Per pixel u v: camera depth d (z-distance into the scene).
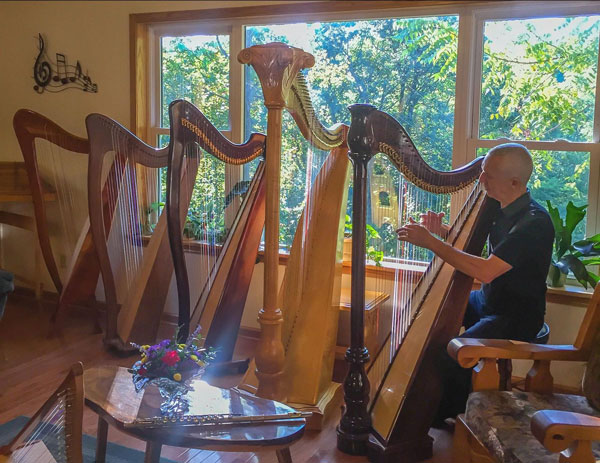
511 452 1.80
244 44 4.02
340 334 3.63
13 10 4.61
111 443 2.61
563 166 3.32
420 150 3.65
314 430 2.74
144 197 4.33
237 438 1.87
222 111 4.15
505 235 2.49
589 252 3.04
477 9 3.39
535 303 2.48
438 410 2.65
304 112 2.43
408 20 3.59
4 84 4.75
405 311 2.69
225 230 3.86
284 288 2.90
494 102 3.46
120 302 3.98
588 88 3.24
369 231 3.37
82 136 4.52
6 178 4.56
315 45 3.84
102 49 4.34
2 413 2.85
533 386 2.21
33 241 4.76
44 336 3.95
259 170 3.57
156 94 4.35
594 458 1.61
